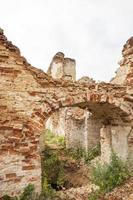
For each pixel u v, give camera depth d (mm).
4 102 5816
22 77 6066
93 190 6629
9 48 5969
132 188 6410
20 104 5977
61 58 19438
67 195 6418
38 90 6242
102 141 9180
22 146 5871
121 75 8531
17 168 5766
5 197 5449
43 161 10000
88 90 7004
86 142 12055
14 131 5832
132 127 7801
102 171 7078
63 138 14953
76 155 11898
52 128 18812
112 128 8578
